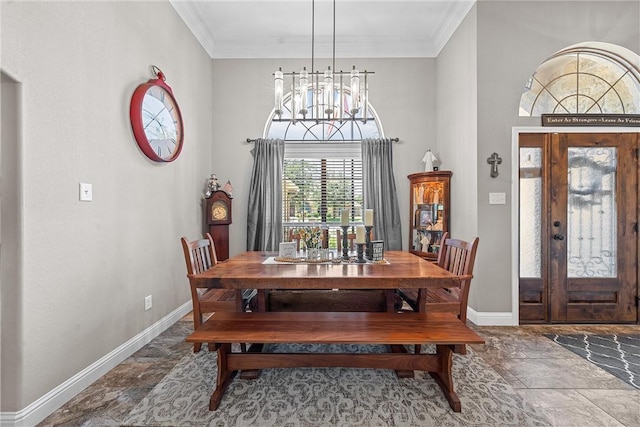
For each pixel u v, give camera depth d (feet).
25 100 4.96
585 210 9.80
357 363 6.03
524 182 9.77
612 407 5.52
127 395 5.89
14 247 4.90
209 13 10.93
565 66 10.03
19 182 4.90
